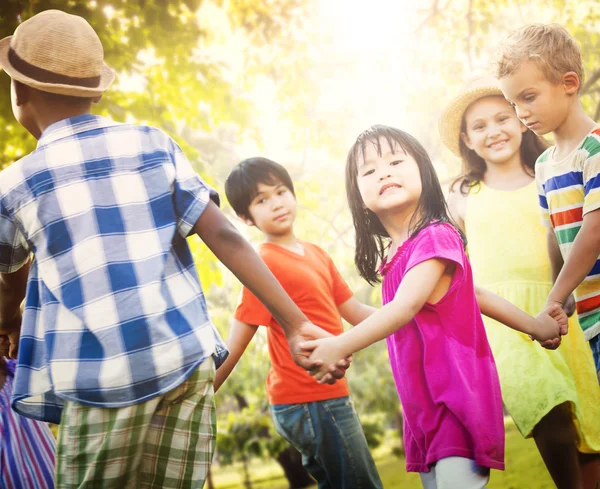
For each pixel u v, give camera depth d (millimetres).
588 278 2211
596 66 5723
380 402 9359
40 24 1592
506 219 2709
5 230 1513
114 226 1444
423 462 1880
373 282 2264
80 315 1389
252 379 8148
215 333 1530
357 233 2254
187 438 1443
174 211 1530
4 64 1598
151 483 1473
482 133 2764
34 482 1963
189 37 5211
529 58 2213
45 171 1486
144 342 1379
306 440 2328
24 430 2000
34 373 1458
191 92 5410
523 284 2637
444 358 1857
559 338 2215
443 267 1892
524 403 2416
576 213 2273
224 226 1560
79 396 1364
